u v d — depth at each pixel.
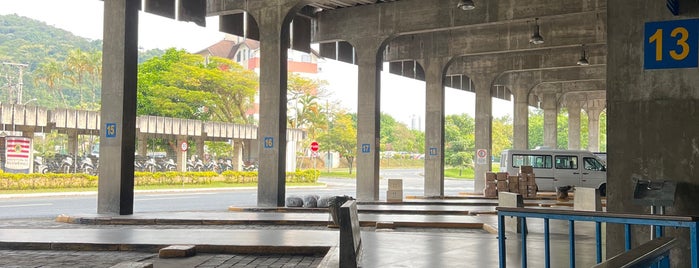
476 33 31.28
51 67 92.12
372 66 28.02
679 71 8.39
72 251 11.17
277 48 23.59
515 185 31.25
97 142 79.69
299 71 96.44
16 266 9.52
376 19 27.84
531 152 35.31
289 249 10.88
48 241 11.42
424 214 19.98
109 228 14.59
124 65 18.56
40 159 42.66
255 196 32.91
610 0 8.85
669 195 8.02
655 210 8.27
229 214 18.41
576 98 53.22
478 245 10.90
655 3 8.55
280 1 23.55
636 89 8.65
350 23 28.45
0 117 35.50
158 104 59.03
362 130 28.33
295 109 78.56
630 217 5.32
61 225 16.25
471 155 102.88
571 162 34.94
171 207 23.83
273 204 23.52
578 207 16.08
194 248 10.92
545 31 29.14
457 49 31.83
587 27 28.25
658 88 8.50
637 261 2.87
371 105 28.11
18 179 33.56
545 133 50.34
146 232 13.03
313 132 81.25
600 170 34.72
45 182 35.03
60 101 111.94
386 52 33.69
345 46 32.66
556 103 50.06
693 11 8.34
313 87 80.25
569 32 28.61
